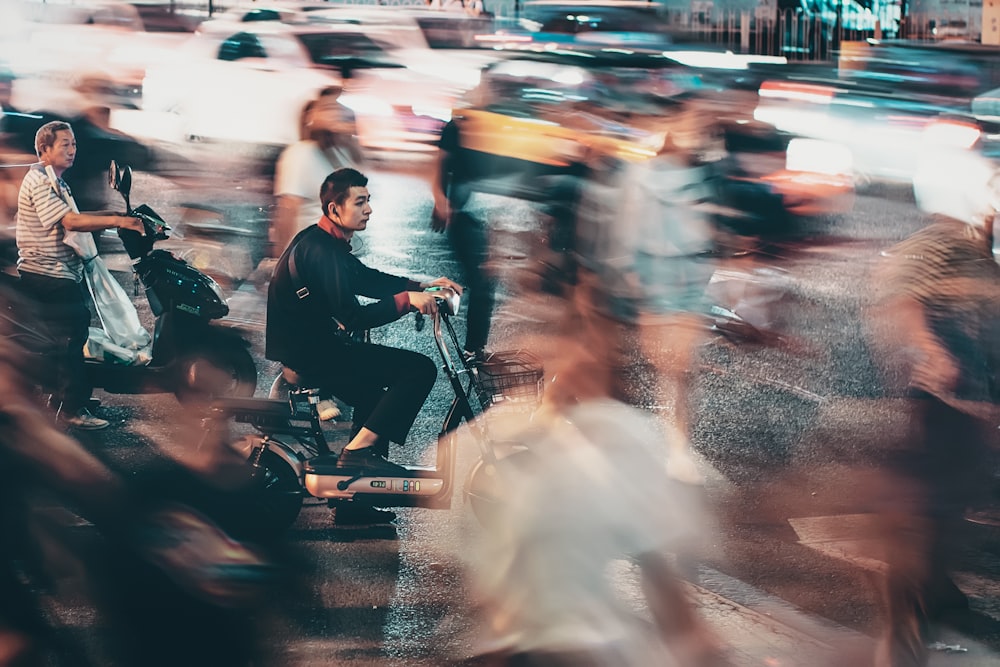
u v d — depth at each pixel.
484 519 5.95
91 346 8.02
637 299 7.32
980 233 5.08
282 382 8.18
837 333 10.49
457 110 14.11
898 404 7.90
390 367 6.47
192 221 14.03
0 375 4.06
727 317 10.66
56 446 4.05
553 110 13.60
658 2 22.22
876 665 4.82
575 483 3.44
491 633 3.48
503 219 12.95
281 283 6.41
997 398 5.61
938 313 4.92
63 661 4.18
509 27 20.81
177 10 27.47
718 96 15.68
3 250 9.70
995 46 18.25
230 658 4.14
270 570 4.35
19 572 4.10
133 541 4.09
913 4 28.73
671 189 7.59
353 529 6.60
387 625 5.41
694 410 8.77
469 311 9.83
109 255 13.27
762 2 28.45
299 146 9.66
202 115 18.97
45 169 7.78
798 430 8.34
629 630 3.47
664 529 3.51
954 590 5.03
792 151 15.09
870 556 6.07
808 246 13.48
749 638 5.29
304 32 20.11
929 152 5.16
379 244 13.55
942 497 4.80
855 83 17.16
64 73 19.23
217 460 6.26
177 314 8.05
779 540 6.45
